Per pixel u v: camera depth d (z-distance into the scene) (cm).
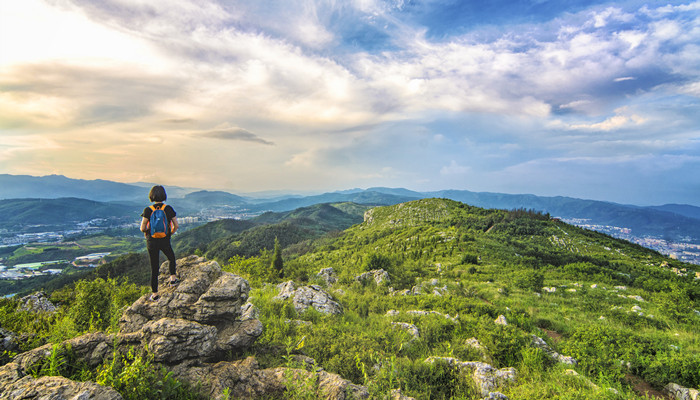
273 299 1456
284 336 932
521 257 5288
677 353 1027
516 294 2819
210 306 704
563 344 1236
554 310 2223
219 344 685
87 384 414
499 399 716
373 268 4028
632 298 2609
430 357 928
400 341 1065
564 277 3894
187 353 581
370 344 949
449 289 3036
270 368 673
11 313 959
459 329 1263
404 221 16438
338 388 572
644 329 1753
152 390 488
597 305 2347
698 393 840
